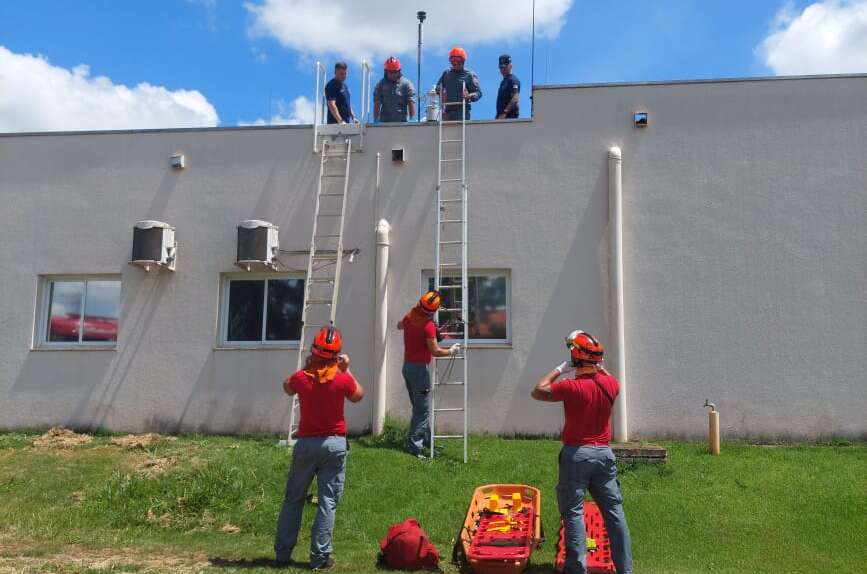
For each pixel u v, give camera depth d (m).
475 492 7.66
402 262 11.38
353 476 8.87
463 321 10.34
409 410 11.02
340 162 11.70
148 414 11.52
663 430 10.70
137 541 7.29
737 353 10.72
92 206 12.10
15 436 11.20
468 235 11.29
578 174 11.23
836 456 9.73
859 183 10.82
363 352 11.24
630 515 7.86
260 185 11.83
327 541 6.39
